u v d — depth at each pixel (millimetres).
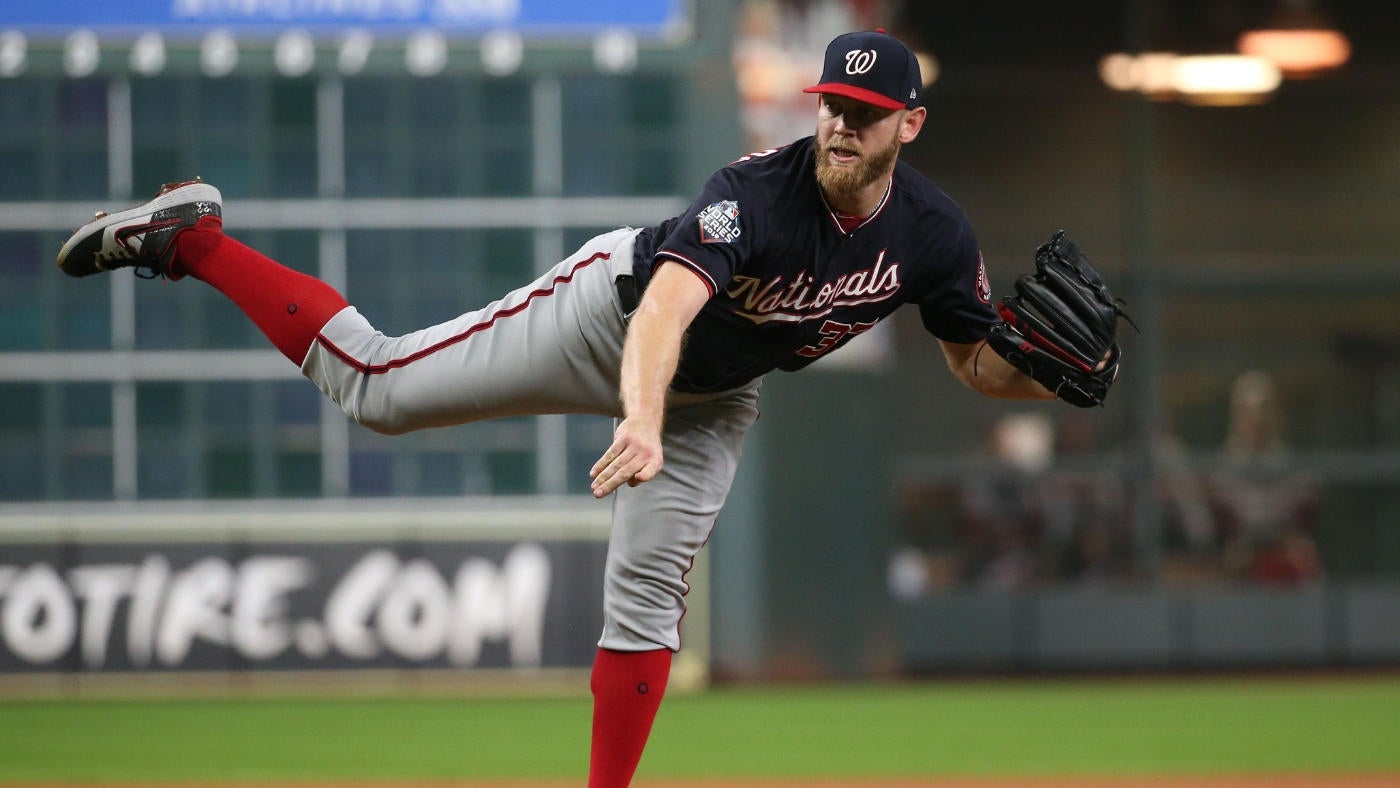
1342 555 51875
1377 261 53469
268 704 34562
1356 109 53844
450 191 36125
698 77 36500
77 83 35500
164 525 36031
